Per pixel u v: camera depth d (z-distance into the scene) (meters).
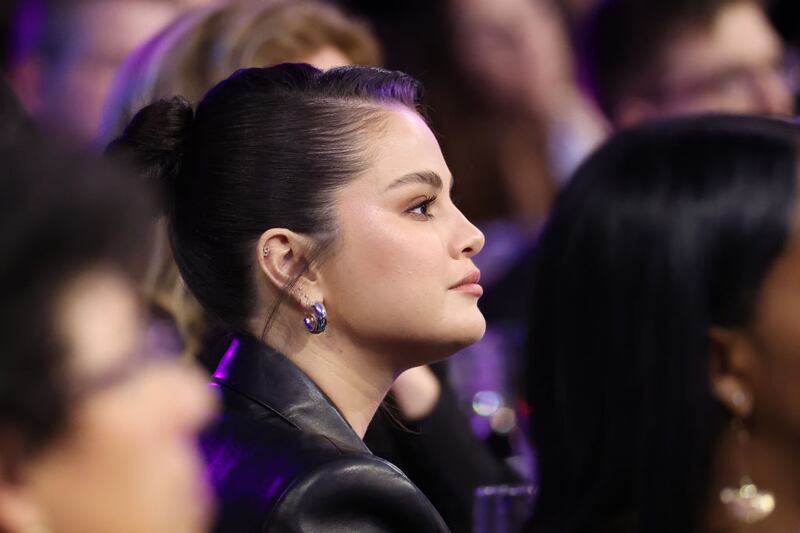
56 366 2.12
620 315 4.66
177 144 5.29
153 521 2.17
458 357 8.82
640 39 10.71
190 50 7.13
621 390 4.66
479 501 6.16
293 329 5.12
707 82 10.59
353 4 12.03
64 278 2.13
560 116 12.18
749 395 4.60
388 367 5.17
